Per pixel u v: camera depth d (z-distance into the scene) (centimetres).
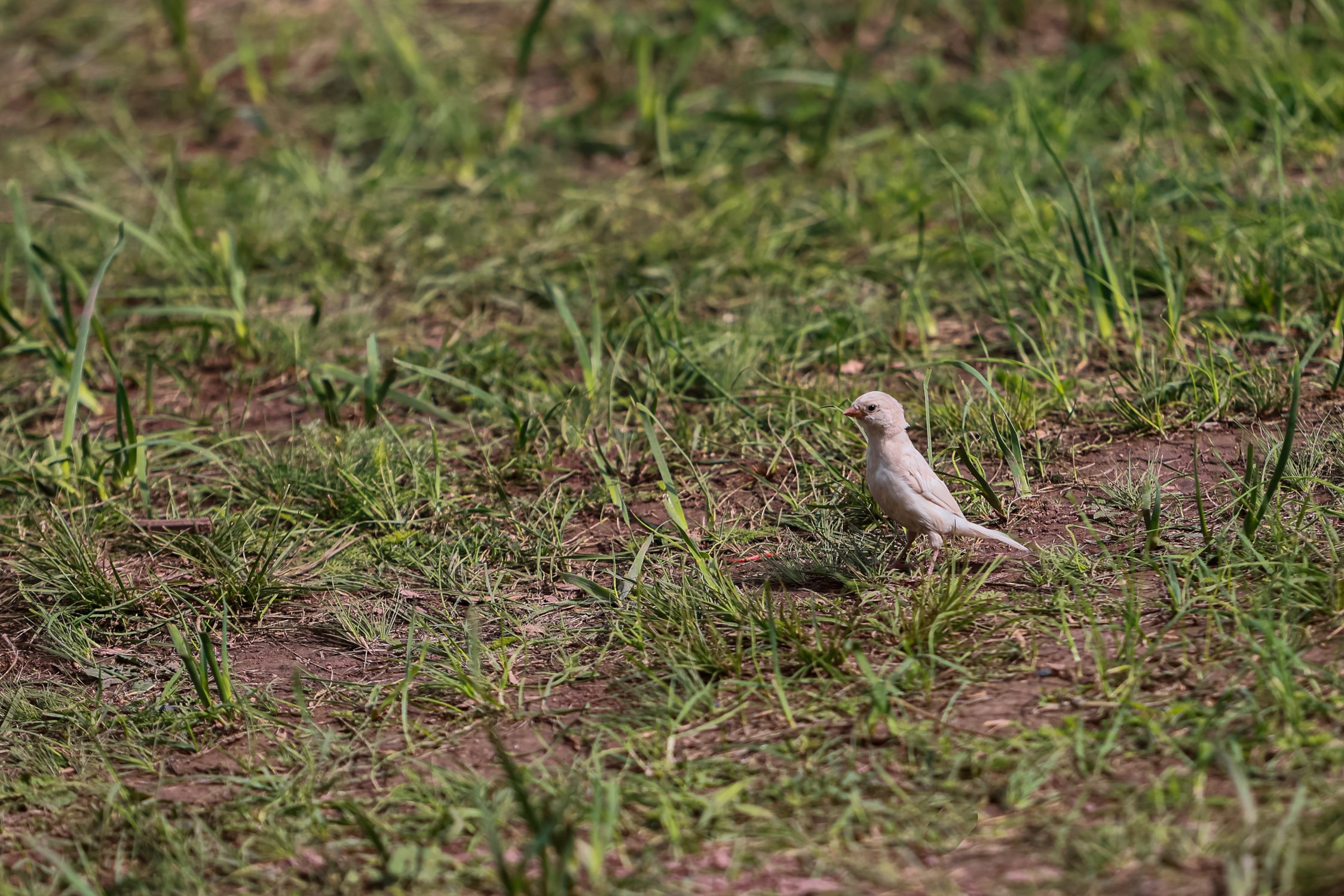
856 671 794
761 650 826
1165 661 757
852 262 1488
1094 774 671
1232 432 1048
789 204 1647
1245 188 1434
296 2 2380
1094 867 600
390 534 1037
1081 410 1118
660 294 1444
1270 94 1579
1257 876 575
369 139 1995
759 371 1248
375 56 2180
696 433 1149
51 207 1859
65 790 768
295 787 747
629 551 992
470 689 824
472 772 738
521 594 955
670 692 782
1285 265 1246
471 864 664
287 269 1609
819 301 1363
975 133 1764
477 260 1599
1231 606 780
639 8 2212
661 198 1712
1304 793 612
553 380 1294
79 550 1000
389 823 707
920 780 687
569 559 991
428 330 1449
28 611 986
